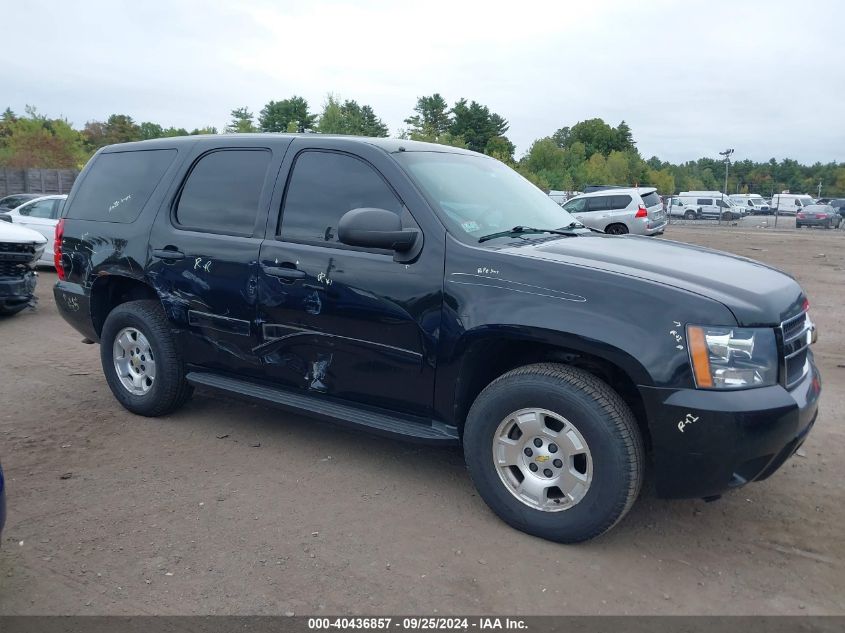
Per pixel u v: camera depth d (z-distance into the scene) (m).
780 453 3.22
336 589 3.05
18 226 8.78
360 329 3.88
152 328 4.84
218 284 4.43
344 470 4.28
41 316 9.09
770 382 3.14
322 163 4.21
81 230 5.27
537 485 3.44
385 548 3.39
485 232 3.84
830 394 5.93
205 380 4.70
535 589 3.08
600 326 3.19
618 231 22.44
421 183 3.88
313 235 4.11
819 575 3.23
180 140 4.98
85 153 54.12
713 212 51.09
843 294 11.66
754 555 3.39
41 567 3.18
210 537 3.46
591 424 3.21
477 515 3.73
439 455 4.53
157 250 4.76
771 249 21.11
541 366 3.44
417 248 3.72
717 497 3.28
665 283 3.22
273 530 3.54
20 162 46.12
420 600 2.98
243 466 4.32
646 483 4.13
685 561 3.32
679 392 3.07
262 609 2.90
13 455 4.45
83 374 6.30
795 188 132.38
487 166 4.72
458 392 3.65
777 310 3.26
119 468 4.27
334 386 4.09
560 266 3.38
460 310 3.54
